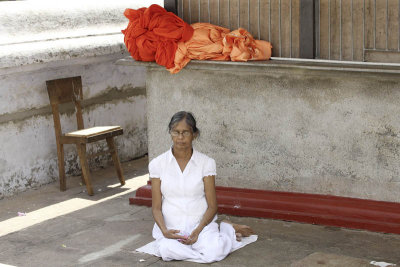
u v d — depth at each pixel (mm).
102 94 7199
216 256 4477
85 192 6395
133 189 6449
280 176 5367
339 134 5055
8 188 6281
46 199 6195
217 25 5586
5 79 6152
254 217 5391
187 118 4512
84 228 5332
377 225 4922
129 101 7559
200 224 4582
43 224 5477
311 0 5055
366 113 4914
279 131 5285
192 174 4633
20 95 6305
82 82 6938
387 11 4816
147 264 4523
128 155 7617
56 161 6754
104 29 7137
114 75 7309
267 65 5047
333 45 5090
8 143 6246
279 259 4516
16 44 6133
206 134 5594
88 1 7066
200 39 5316
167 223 4707
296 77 5113
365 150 4984
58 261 4648
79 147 6238
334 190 5172
